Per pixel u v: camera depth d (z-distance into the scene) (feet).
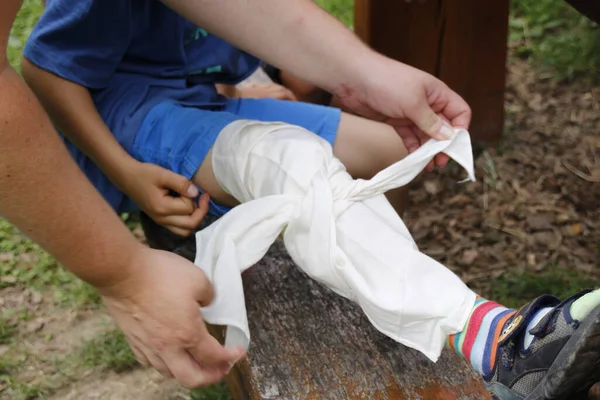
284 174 4.92
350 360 4.64
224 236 4.67
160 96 6.19
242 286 4.81
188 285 3.96
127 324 4.02
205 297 4.10
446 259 8.11
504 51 9.13
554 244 8.23
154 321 3.90
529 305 4.35
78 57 5.79
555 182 9.07
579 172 9.20
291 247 4.80
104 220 3.72
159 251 4.09
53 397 6.76
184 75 6.48
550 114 10.19
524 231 8.43
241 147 5.32
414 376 4.53
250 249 4.69
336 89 5.67
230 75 6.85
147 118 5.96
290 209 4.76
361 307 4.70
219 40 6.64
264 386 4.49
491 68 9.18
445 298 4.39
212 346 3.99
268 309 5.03
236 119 5.75
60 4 5.74
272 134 5.29
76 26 5.74
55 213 3.55
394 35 8.70
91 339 7.30
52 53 5.73
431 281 4.44
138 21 6.22
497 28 8.96
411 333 4.47
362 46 5.54
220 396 6.68
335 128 6.21
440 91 5.44
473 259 8.09
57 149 3.56
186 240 5.94
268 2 5.49
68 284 7.96
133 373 7.00
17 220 3.58
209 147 5.57
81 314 7.63
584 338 3.81
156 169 5.56
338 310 5.01
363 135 6.19
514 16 12.10
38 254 8.28
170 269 3.97
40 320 7.55
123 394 6.79
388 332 4.51
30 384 6.85
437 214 8.67
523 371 4.36
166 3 5.70
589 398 5.11
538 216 8.59
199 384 4.06
